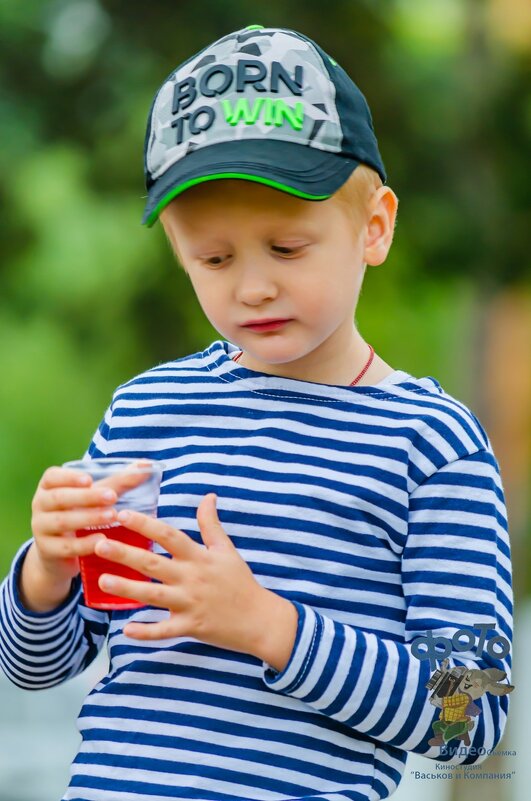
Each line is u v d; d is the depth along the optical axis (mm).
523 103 6898
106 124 7215
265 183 2357
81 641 2736
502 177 6887
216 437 2615
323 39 6926
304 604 2447
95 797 2424
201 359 2797
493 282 7125
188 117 2506
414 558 2494
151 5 6918
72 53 7141
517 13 6984
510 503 8234
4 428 15531
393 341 12281
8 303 8555
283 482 2520
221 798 2357
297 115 2477
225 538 2385
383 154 6984
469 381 8266
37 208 8211
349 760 2445
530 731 8633
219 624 2303
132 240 8797
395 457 2523
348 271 2525
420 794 8320
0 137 7141
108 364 8891
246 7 6793
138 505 2375
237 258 2443
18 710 7848
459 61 7055
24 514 16875
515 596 8242
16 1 7094
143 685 2490
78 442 15117
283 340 2467
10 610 2619
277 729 2408
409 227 6988
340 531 2484
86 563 2375
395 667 2379
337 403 2596
